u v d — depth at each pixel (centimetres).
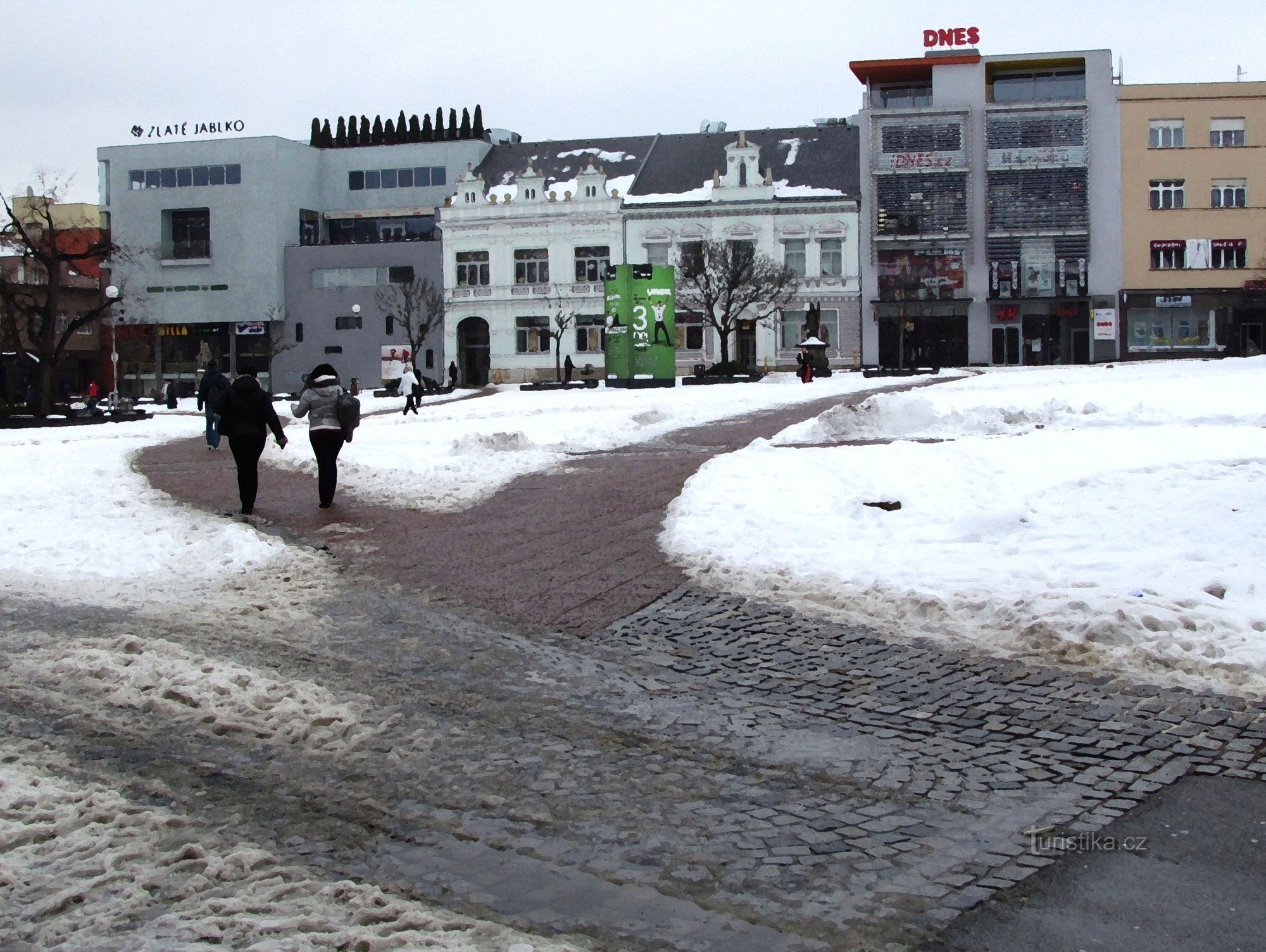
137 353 7425
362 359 7444
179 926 448
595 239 6881
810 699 746
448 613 1002
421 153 7581
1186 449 1467
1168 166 6394
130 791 597
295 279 7500
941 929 446
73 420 3953
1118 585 902
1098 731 658
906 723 693
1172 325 6431
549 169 7306
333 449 1564
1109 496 1208
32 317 5069
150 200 7594
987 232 6506
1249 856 502
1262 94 6316
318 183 7756
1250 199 6359
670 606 991
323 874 501
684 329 6762
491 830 550
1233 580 893
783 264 6462
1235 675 727
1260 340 6400
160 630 945
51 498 1683
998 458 1467
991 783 594
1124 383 3070
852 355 6625
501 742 675
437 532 1375
